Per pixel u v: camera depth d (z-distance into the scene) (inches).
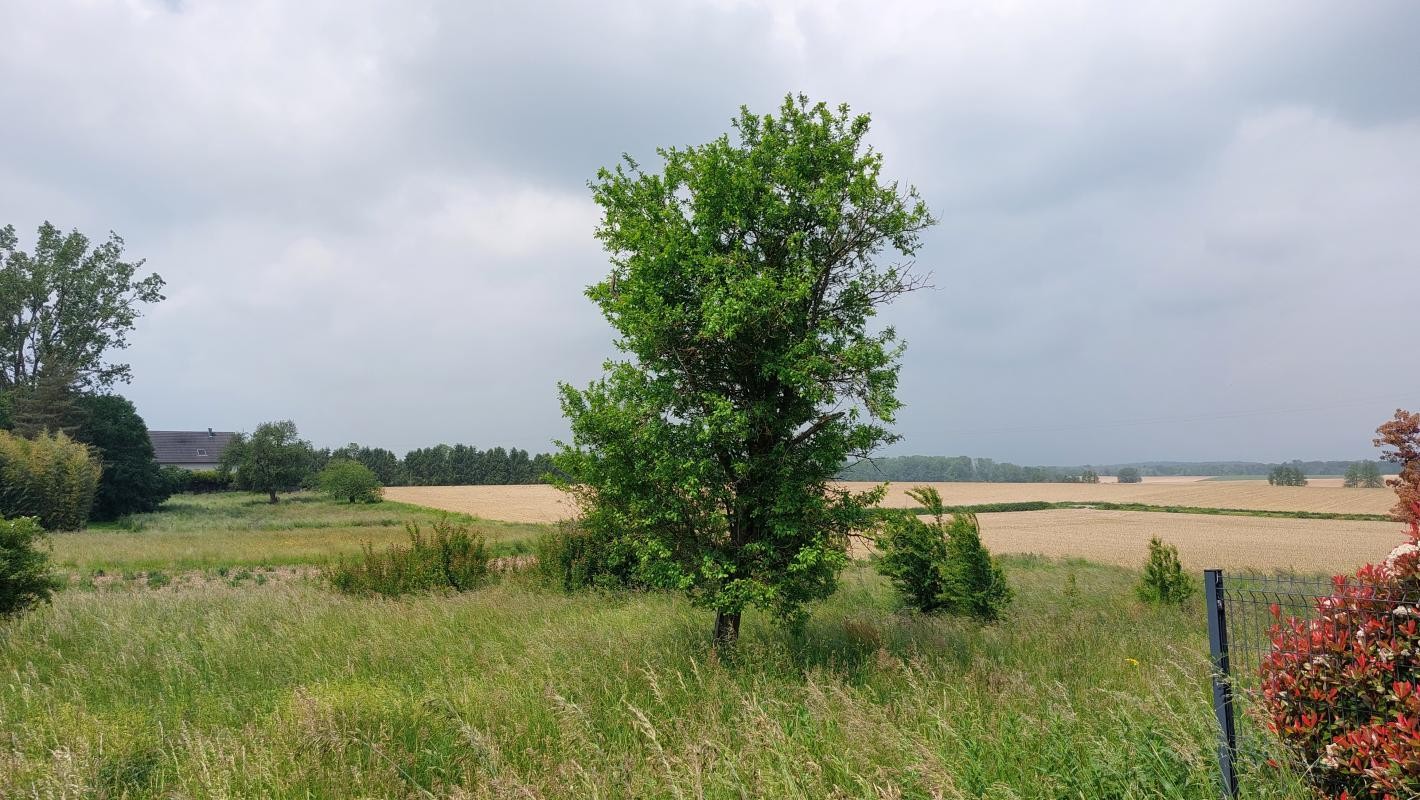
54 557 962.7
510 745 221.8
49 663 343.6
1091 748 183.2
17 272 2273.6
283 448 2992.1
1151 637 401.4
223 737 222.8
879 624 411.5
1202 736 183.5
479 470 4891.7
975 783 171.9
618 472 338.3
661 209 357.7
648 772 192.1
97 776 194.5
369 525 1935.3
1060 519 2480.3
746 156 358.0
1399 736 140.4
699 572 337.7
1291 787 154.3
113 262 2477.9
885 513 356.2
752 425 338.6
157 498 2559.1
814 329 337.7
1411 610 149.5
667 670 281.9
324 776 197.9
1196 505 3009.4
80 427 2261.3
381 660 344.8
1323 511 2711.6
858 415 341.4
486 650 356.2
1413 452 683.4
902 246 359.6
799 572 331.3
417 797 189.6
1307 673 160.2
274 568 954.1
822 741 203.5
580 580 634.2
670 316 325.4
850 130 364.2
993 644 372.8
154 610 482.9
